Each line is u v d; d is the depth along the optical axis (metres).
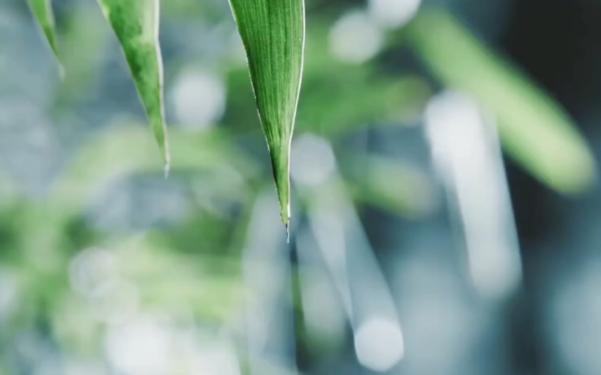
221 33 2.13
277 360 2.06
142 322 1.64
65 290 1.59
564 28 3.92
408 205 2.09
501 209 1.89
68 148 2.34
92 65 1.97
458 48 1.58
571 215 3.93
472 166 1.82
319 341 2.19
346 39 1.75
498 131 1.89
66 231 1.62
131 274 1.62
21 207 1.58
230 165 1.74
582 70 3.96
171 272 1.63
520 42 3.92
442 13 1.64
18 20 2.41
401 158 3.08
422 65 2.71
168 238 1.86
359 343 2.46
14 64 2.34
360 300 2.41
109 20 0.41
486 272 2.08
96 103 2.41
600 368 3.84
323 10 1.86
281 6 0.40
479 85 1.55
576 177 1.53
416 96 1.78
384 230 3.49
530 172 3.92
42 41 2.43
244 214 1.83
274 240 1.90
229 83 1.83
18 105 2.31
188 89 1.87
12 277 1.64
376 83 1.77
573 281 3.90
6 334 1.62
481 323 3.61
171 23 2.27
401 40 1.76
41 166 2.27
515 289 3.75
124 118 2.46
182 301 1.60
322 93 1.74
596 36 3.94
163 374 1.66
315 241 1.94
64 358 1.67
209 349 1.69
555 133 1.50
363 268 2.41
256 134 1.82
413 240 3.48
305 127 1.75
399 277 3.52
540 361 3.78
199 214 1.91
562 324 3.85
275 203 1.84
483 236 1.83
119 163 1.57
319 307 2.08
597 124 3.98
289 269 1.94
